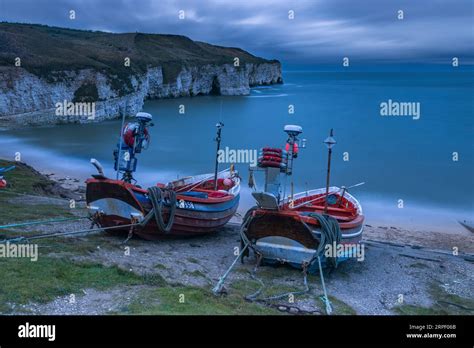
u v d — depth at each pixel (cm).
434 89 13300
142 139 1603
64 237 1448
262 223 1383
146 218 1500
